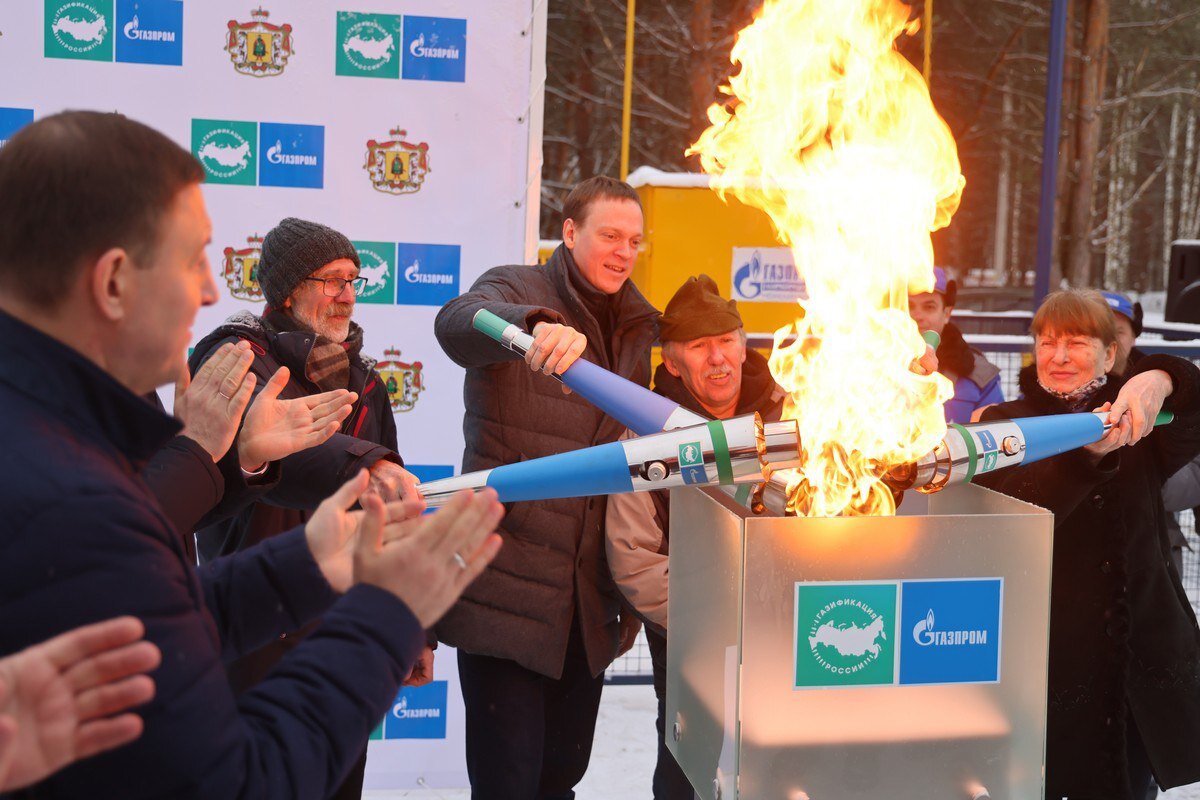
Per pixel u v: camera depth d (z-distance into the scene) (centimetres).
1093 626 246
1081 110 1908
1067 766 248
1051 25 719
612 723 432
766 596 154
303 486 241
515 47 358
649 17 1959
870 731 158
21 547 100
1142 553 253
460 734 373
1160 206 2980
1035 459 191
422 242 360
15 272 109
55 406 108
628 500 267
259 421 200
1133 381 226
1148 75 2362
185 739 103
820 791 157
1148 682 251
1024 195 2734
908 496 198
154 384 119
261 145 350
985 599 160
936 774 160
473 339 255
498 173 361
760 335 581
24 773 85
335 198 355
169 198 112
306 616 147
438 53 354
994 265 3089
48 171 107
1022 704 162
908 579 157
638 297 284
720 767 162
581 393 206
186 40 343
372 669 116
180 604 106
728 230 632
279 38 347
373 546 120
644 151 2081
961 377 406
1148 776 259
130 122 114
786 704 156
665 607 264
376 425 285
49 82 338
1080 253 1923
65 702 87
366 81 352
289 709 113
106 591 101
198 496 176
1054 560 250
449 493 174
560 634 276
